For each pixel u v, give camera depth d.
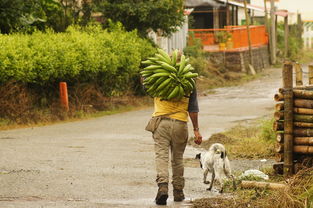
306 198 7.81
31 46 20.05
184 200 8.85
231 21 49.47
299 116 10.13
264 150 13.48
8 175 10.48
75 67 21.31
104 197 8.98
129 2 27.97
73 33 22.72
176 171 8.79
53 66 20.39
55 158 12.51
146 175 10.87
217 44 42.91
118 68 24.97
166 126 8.57
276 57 49.72
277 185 9.06
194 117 8.75
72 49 21.41
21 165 11.52
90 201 8.68
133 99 25.78
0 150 13.47
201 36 43.22
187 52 38.19
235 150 13.70
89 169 11.33
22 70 19.16
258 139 14.70
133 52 25.34
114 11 28.06
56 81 21.50
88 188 9.60
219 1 44.56
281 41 53.34
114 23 28.11
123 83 25.70
